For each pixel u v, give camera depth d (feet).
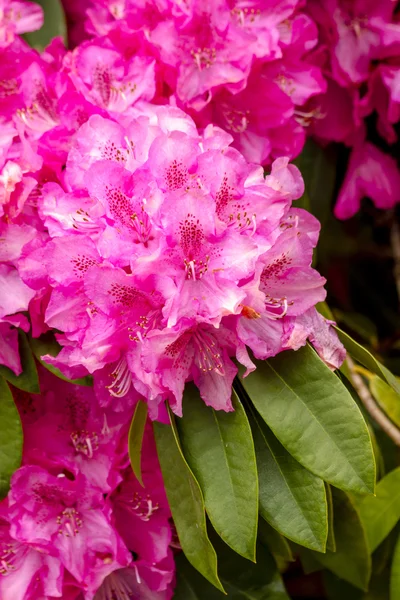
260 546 3.15
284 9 3.17
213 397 2.76
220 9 3.04
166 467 2.83
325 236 3.62
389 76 3.28
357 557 3.10
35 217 2.94
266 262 2.76
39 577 2.96
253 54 3.07
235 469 2.77
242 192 2.75
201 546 2.80
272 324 2.77
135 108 3.01
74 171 2.83
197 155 2.74
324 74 3.34
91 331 2.72
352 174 3.44
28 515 2.93
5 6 3.25
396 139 3.47
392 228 3.67
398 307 3.86
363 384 3.14
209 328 2.72
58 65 3.16
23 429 2.98
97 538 2.94
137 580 3.03
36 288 2.81
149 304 2.71
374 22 3.31
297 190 2.90
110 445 2.97
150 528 3.02
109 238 2.69
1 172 2.91
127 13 3.10
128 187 2.74
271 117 3.15
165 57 3.05
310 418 2.77
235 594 3.14
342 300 3.81
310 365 2.78
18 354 2.90
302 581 3.67
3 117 3.12
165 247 2.66
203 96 3.09
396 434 3.10
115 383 2.82
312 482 2.80
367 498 3.09
